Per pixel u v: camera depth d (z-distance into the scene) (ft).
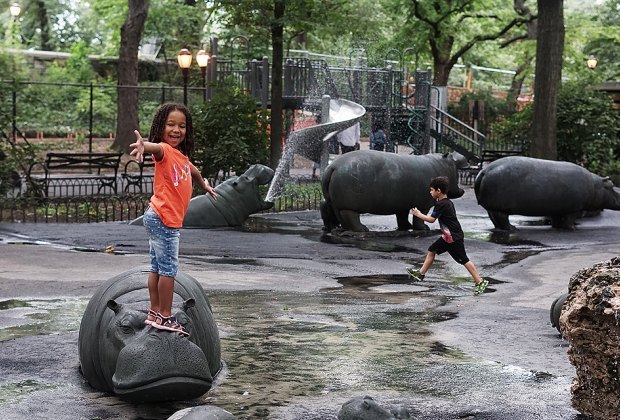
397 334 34.81
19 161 81.30
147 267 28.48
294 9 93.97
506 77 233.76
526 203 73.46
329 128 94.68
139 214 77.15
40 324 35.06
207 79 111.55
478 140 148.87
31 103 149.48
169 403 25.40
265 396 26.23
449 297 44.78
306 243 63.87
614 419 24.16
